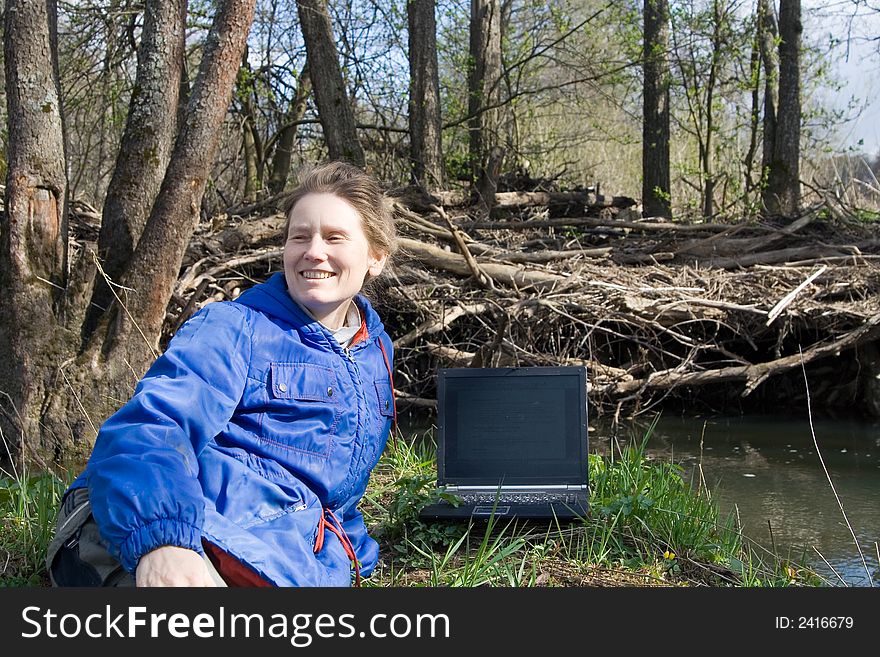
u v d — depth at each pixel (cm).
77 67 1271
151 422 195
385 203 261
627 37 1628
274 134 1529
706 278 920
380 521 373
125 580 203
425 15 1370
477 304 866
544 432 384
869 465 687
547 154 2030
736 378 851
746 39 1553
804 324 879
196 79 656
